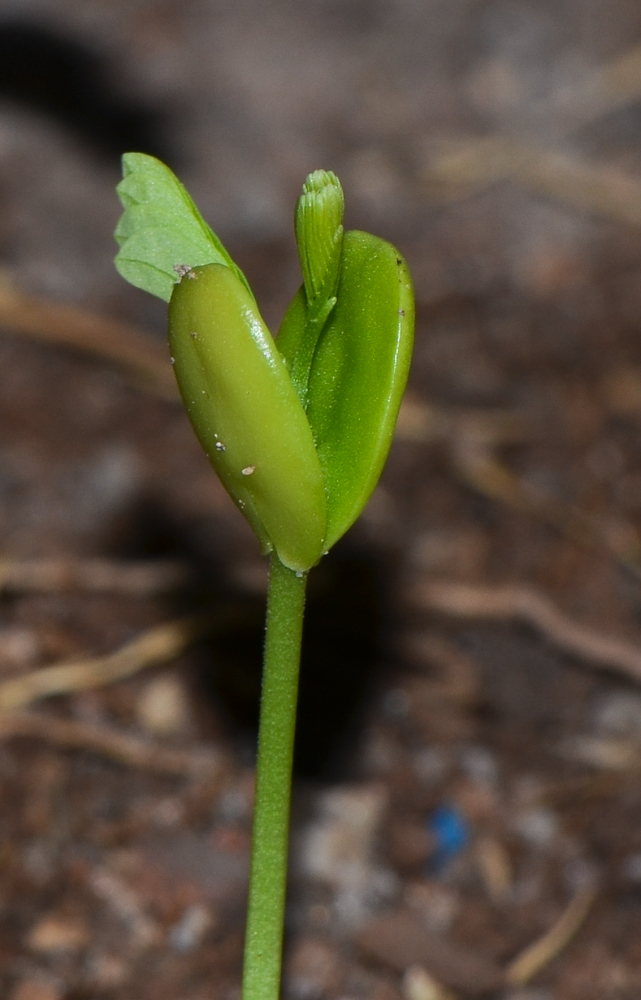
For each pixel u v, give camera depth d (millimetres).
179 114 450
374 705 249
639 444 310
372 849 222
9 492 293
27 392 327
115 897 210
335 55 493
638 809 227
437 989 204
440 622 267
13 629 257
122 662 250
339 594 270
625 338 345
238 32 507
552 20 508
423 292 367
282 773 156
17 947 204
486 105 458
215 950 206
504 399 326
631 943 206
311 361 150
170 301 145
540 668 258
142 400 327
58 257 377
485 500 296
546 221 399
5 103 448
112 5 525
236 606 262
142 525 286
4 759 230
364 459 149
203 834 221
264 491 148
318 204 146
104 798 226
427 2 529
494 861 220
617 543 283
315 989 204
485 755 240
